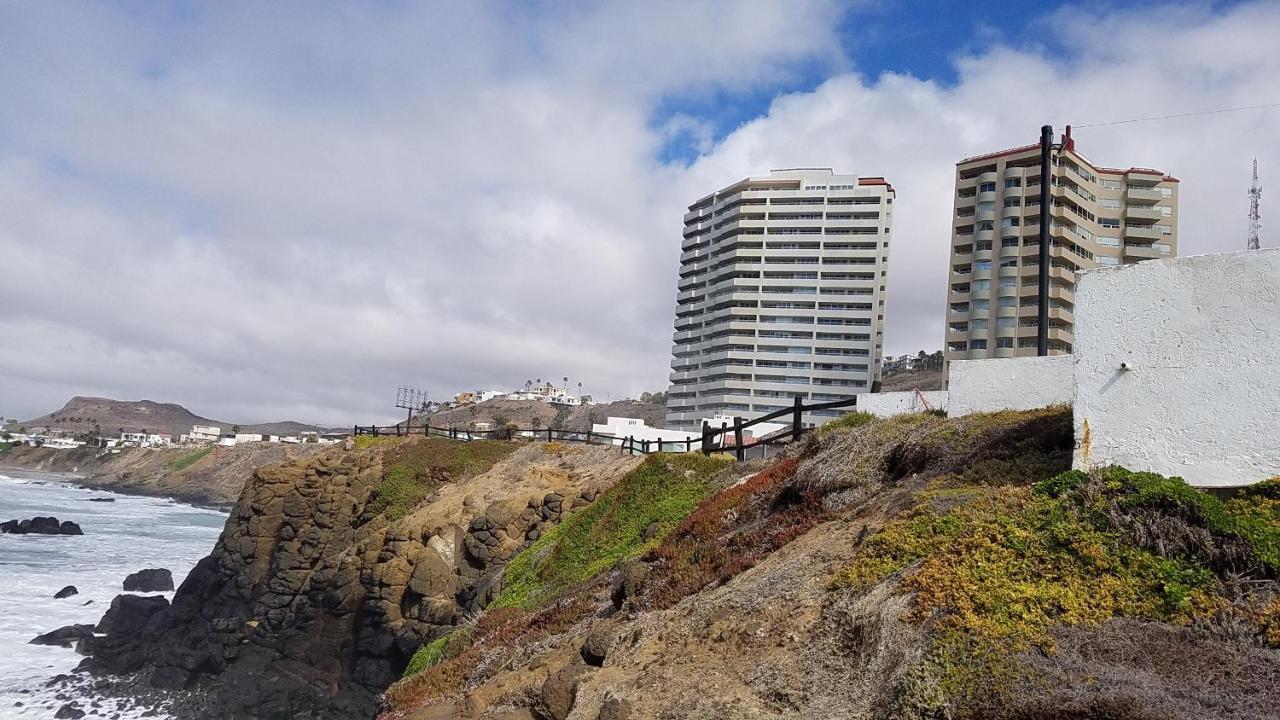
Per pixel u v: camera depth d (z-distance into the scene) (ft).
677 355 369.71
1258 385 26.94
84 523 274.57
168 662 116.57
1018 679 20.97
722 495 58.08
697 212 371.35
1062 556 25.50
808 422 314.14
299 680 117.50
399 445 152.05
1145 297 29.96
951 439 40.22
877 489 41.11
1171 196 242.17
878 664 24.22
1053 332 221.46
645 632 36.83
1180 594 22.68
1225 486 27.09
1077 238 229.66
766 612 31.83
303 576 135.64
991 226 230.07
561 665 41.70
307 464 148.46
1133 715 18.48
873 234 320.91
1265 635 20.70
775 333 325.42
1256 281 27.48
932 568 26.43
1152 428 29.09
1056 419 36.55
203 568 143.74
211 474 518.78
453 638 69.26
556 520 98.63
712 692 27.91
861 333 316.60
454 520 112.98
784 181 339.77
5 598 144.56
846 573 30.30
